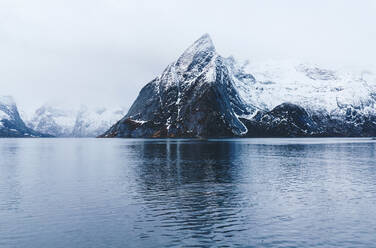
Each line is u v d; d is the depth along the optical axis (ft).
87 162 368.27
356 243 112.57
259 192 192.44
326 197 178.91
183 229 126.21
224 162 357.61
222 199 173.58
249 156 435.94
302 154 477.36
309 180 235.61
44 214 146.51
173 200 171.73
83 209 154.30
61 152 563.48
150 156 442.50
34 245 111.75
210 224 131.95
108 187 208.44
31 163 361.30
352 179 241.14
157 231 124.06
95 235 120.26
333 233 121.80
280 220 137.28
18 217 142.00
